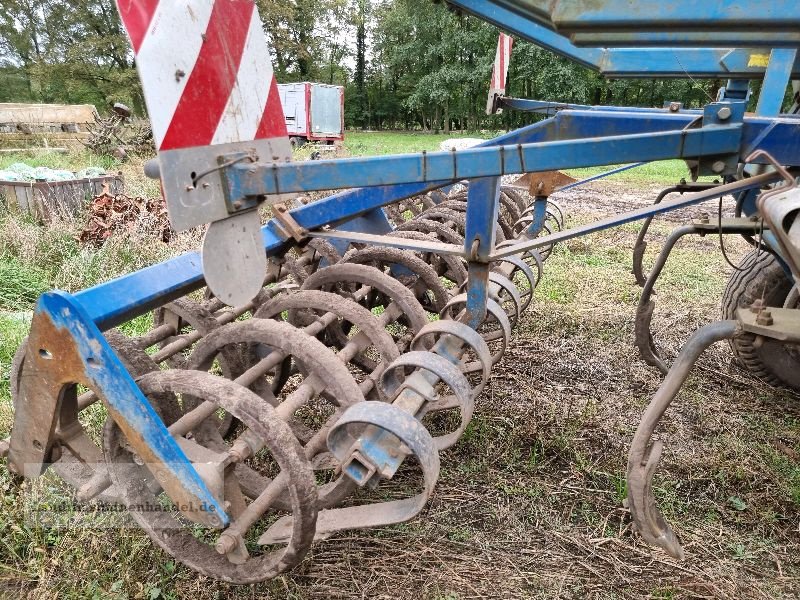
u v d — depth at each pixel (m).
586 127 2.34
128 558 2.12
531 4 1.25
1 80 36.19
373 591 2.08
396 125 47.88
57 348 1.69
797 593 2.08
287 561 1.75
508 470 2.72
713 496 2.56
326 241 3.15
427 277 3.01
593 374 3.59
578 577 2.15
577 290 5.00
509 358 3.79
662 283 5.18
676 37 1.41
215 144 1.78
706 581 2.13
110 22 28.14
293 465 1.64
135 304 1.91
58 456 1.98
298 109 20.41
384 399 2.29
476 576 2.15
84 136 14.23
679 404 3.23
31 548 2.16
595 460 2.80
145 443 1.69
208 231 1.78
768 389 3.39
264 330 1.96
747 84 3.06
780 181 1.80
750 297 3.20
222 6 1.79
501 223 4.25
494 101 4.76
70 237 5.65
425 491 1.71
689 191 2.89
